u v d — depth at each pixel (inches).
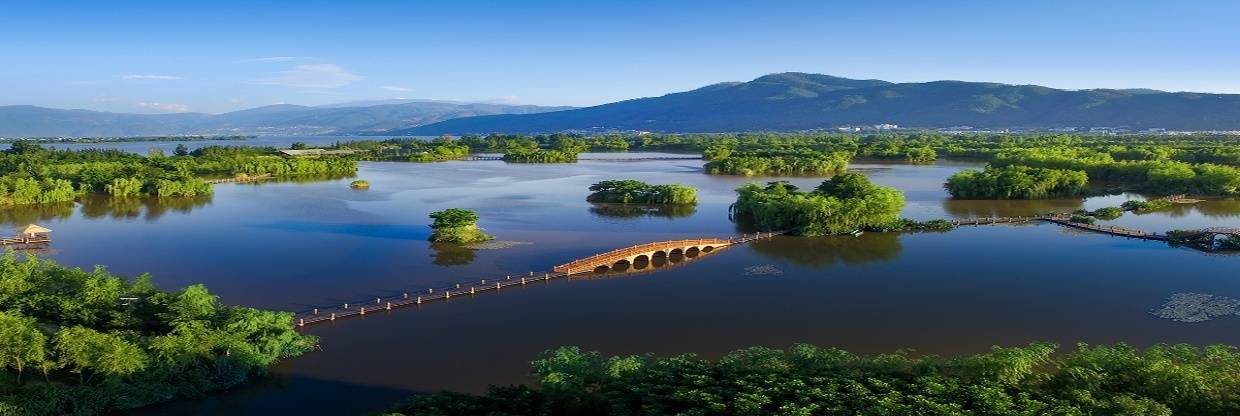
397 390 2345.0
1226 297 3312.0
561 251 4426.7
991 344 2765.7
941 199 6786.4
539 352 2687.0
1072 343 2770.7
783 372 1679.4
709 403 1481.3
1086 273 3767.2
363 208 6161.4
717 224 5462.6
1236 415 1482.5
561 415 1631.4
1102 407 1473.9
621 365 1804.9
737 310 3193.9
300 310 3181.6
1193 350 1871.3
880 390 1545.3
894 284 3599.9
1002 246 4436.5
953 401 1478.8
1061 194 6835.6
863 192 5433.1
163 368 2182.6
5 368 2073.1
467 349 2714.1
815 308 3218.5
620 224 5442.9
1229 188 6515.8
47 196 6476.4
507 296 3405.5
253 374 2400.3
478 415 1625.2
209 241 4662.9
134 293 2610.7
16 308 2354.8
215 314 2556.6
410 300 3267.7
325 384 2380.7
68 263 4069.9
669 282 3661.4
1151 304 3228.3
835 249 4429.1
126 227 5211.6
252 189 7726.4
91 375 2161.7
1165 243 4431.6
